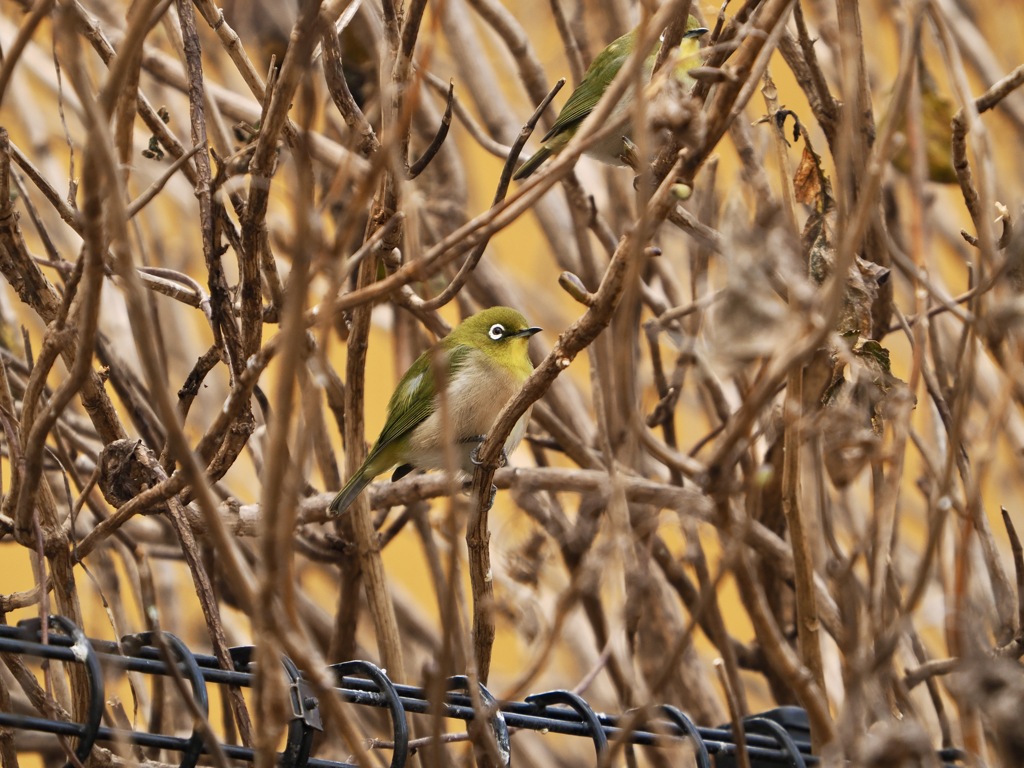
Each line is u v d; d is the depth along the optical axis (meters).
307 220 4.77
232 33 8.67
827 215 8.01
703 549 11.48
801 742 9.18
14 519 8.16
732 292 5.47
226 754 7.21
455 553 5.45
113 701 8.89
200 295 9.15
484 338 13.38
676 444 11.70
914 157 7.62
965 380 6.20
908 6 7.67
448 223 13.66
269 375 13.81
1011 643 8.45
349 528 11.70
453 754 10.72
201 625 14.00
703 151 6.35
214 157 8.79
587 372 15.18
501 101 14.16
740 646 12.18
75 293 7.75
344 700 7.75
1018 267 6.99
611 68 12.93
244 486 13.86
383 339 15.02
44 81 13.77
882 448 6.64
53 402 7.18
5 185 7.93
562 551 12.09
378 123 9.94
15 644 6.91
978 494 6.05
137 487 8.72
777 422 9.43
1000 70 13.64
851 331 7.66
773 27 6.34
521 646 12.98
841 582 7.23
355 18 11.73
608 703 12.73
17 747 10.81
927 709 10.28
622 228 13.34
